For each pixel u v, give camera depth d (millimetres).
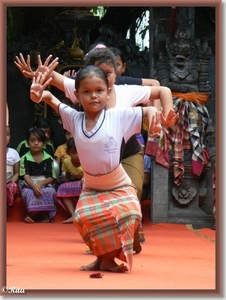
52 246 9094
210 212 13727
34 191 13297
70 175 13609
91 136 6141
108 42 16031
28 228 12109
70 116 6332
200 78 13672
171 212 13445
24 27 17156
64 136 16078
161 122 5961
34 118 16312
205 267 7074
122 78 8070
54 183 13781
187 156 13570
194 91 13633
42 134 13523
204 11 15586
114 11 17422
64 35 16531
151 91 6977
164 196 13359
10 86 16281
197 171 13492
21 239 10031
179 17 13656
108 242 6191
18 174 13688
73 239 10172
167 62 13680
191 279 6039
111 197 6250
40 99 6297
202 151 13555
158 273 6395
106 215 6176
